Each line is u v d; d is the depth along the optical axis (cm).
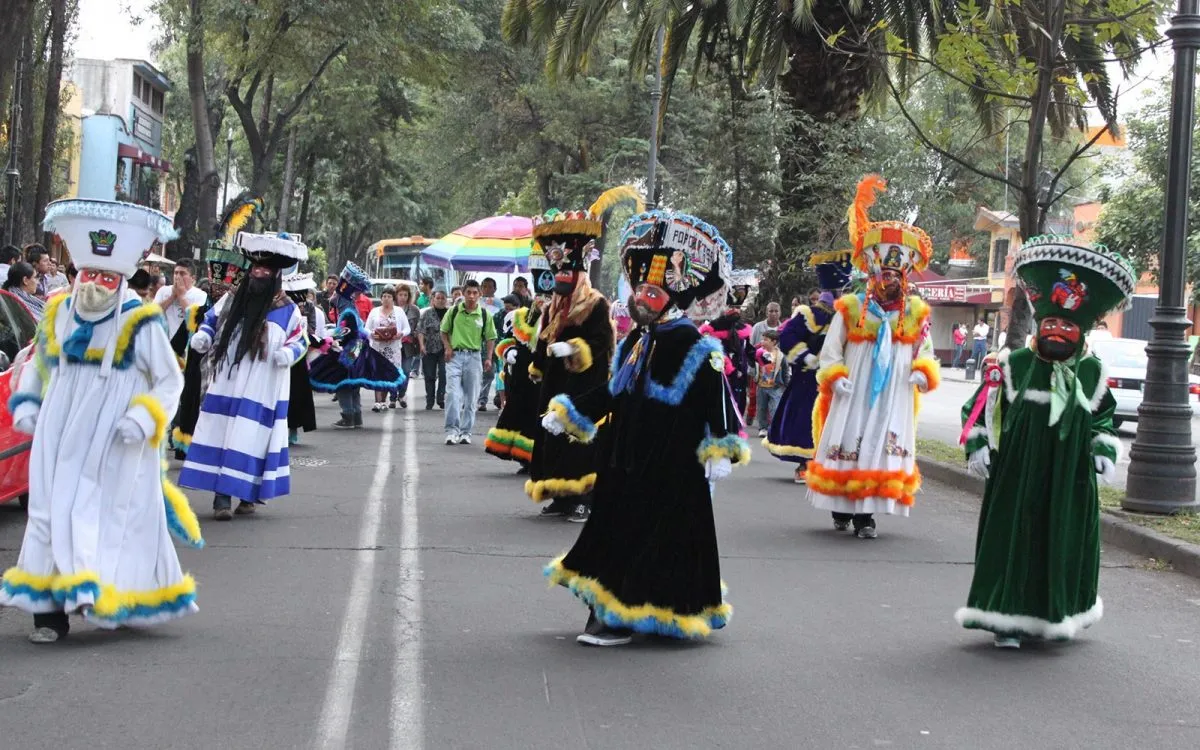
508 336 1209
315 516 1016
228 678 576
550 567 665
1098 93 1816
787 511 1133
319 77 3503
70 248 621
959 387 3781
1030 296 678
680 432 649
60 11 2662
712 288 660
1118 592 841
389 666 602
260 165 3262
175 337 1191
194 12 2873
